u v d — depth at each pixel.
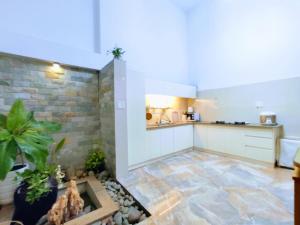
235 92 3.67
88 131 2.81
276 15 3.03
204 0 4.24
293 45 2.86
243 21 3.49
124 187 2.18
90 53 2.69
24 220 1.46
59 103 2.50
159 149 3.30
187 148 3.98
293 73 2.87
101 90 2.84
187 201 1.85
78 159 2.70
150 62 3.86
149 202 1.84
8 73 2.08
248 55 3.44
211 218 1.56
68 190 1.60
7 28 2.17
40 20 2.42
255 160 3.05
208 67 4.20
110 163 2.55
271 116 3.01
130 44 3.45
